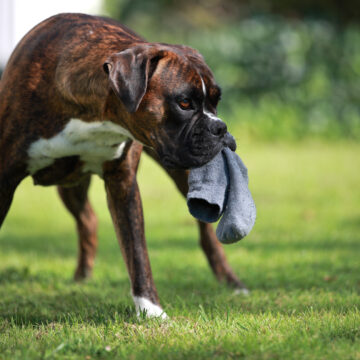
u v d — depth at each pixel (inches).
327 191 736.3
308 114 1194.0
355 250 461.4
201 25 1739.7
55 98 268.2
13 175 280.8
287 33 1200.8
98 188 839.1
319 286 358.3
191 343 232.8
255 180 811.4
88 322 271.3
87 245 391.9
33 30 286.5
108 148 274.7
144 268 280.7
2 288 365.7
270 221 585.9
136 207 286.4
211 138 245.6
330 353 217.2
